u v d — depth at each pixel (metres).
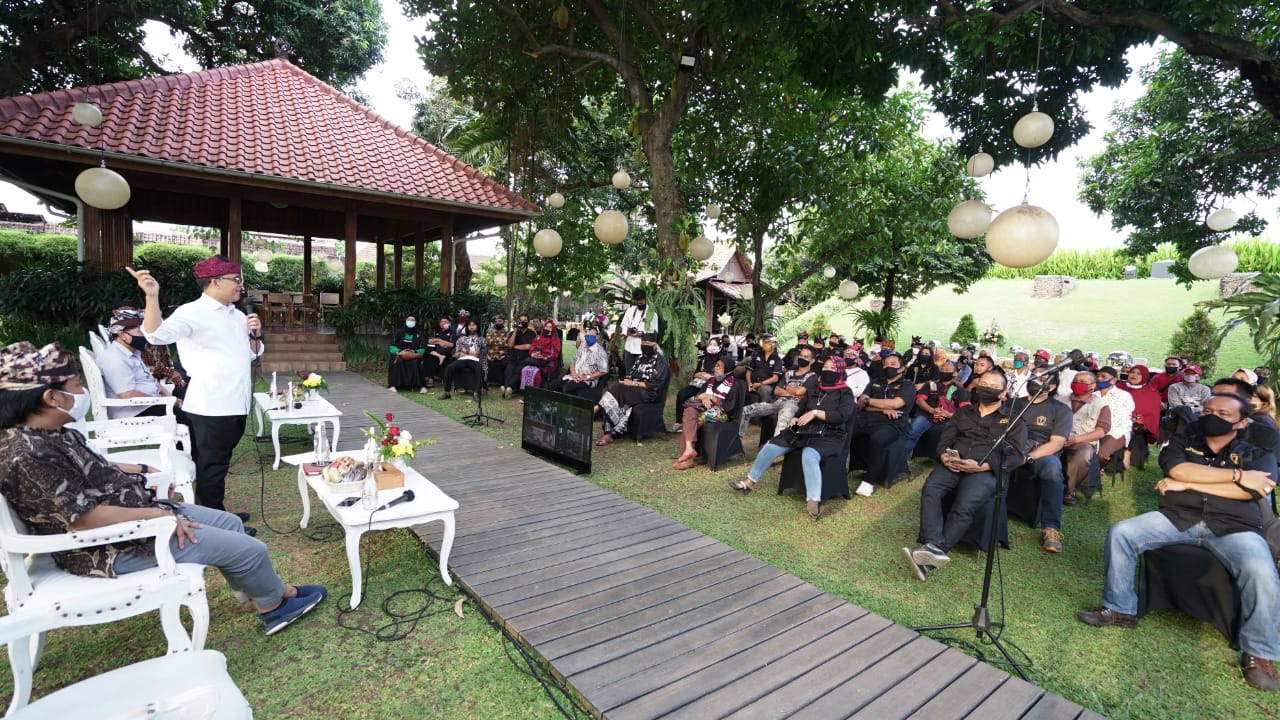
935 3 6.24
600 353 8.59
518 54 10.42
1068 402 6.80
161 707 1.48
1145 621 3.51
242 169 9.95
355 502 3.35
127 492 2.40
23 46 12.35
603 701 2.42
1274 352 4.09
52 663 2.63
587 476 5.94
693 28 9.60
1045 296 25.55
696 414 6.48
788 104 11.59
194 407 3.70
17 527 2.14
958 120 7.91
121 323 4.83
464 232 16.27
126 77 15.16
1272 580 2.93
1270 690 2.87
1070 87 7.05
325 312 13.68
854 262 13.89
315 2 17.75
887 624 3.19
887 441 5.92
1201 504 3.29
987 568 3.16
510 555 3.83
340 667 2.70
